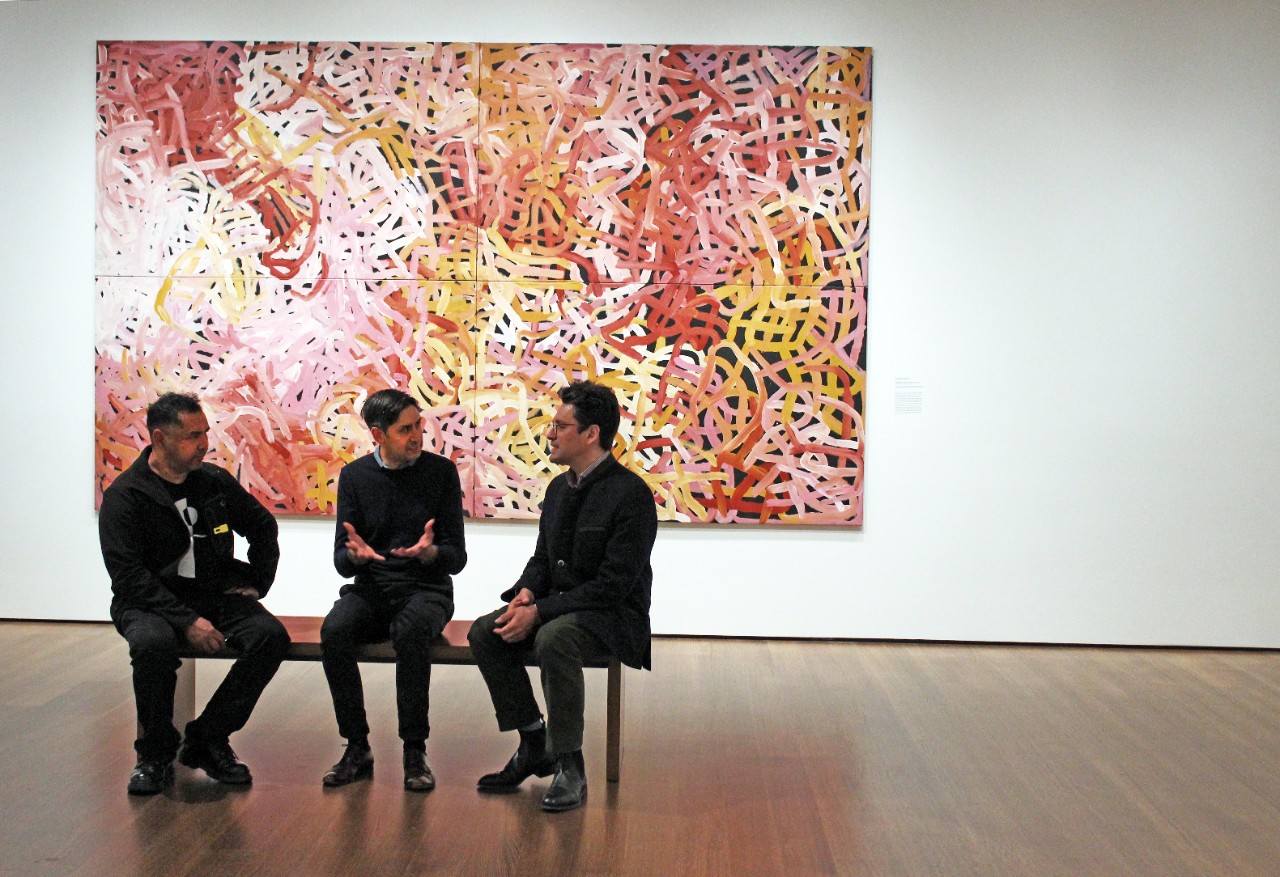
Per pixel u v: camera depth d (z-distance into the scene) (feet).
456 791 12.08
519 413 18.81
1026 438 18.81
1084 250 18.69
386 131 18.74
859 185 18.56
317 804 11.64
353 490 13.07
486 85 18.66
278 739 13.74
